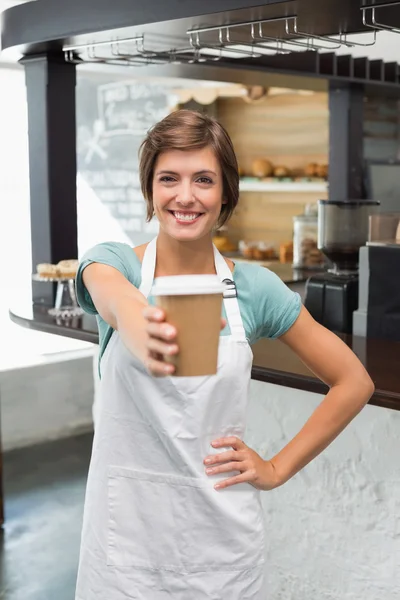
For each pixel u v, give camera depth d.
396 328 2.78
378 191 5.17
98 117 6.55
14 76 5.15
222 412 1.62
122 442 1.65
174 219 1.54
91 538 1.70
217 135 1.53
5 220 5.60
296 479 2.65
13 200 5.62
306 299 3.08
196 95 5.96
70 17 3.01
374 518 2.47
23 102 5.54
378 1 2.30
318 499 2.60
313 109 6.11
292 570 2.71
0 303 5.40
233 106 6.63
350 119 4.92
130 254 1.67
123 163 6.39
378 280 2.81
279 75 4.25
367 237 3.06
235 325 1.62
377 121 5.57
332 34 2.85
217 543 1.64
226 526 1.63
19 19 3.25
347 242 3.04
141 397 1.61
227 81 4.55
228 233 6.73
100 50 3.43
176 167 1.51
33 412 4.96
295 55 4.19
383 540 2.46
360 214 3.04
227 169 1.57
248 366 1.64
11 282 5.63
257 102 6.45
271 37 2.83
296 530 2.68
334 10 2.44
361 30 2.76
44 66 3.51
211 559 1.65
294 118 6.23
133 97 6.29
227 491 1.63
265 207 6.47
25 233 5.69
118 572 1.67
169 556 1.65
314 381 2.26
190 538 1.64
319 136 6.09
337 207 3.04
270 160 6.43
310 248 4.27
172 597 1.66
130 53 3.48
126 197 6.39
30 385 4.93
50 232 3.62
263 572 1.71
